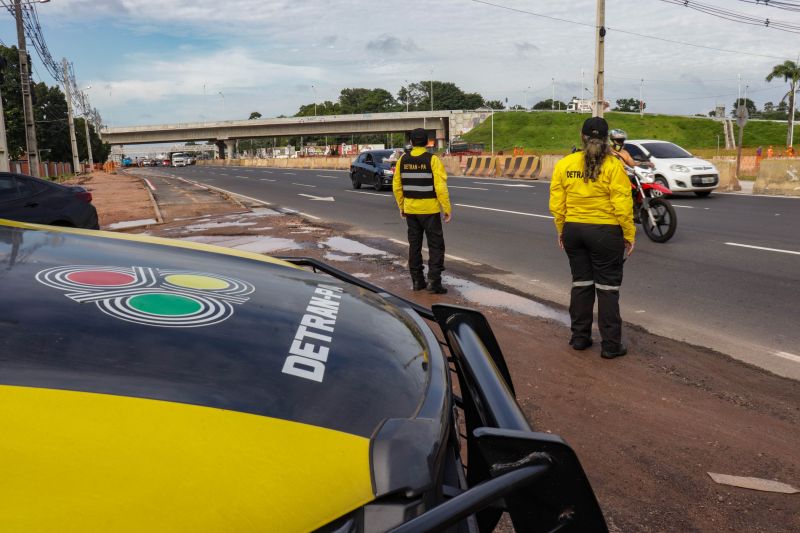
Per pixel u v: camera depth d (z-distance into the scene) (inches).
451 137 4874.5
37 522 30.1
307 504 36.1
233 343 50.1
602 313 190.4
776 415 149.9
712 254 354.0
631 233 185.3
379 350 56.6
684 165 689.6
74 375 40.5
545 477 45.2
